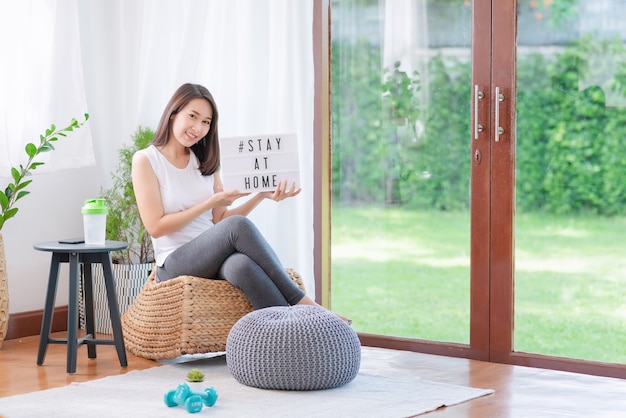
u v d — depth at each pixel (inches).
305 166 168.4
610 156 147.4
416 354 161.3
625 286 147.4
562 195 151.1
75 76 178.5
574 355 151.1
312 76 168.9
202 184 157.5
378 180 167.2
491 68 153.9
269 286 141.3
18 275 179.0
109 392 129.5
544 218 152.6
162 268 154.8
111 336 176.2
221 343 145.3
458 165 159.6
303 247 169.3
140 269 175.2
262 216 173.9
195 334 144.0
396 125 165.0
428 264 163.0
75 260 143.5
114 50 193.9
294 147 150.8
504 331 154.4
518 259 154.5
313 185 170.7
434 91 161.0
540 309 153.3
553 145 151.3
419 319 164.6
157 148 156.3
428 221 162.9
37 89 172.2
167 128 155.6
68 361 143.9
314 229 171.5
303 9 168.2
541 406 123.6
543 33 150.8
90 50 190.7
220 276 148.3
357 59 167.8
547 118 151.3
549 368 150.0
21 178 165.6
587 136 148.9
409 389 131.3
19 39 169.0
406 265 165.3
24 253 179.9
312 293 169.2
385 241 167.2
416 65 162.4
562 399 127.9
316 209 171.2
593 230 149.3
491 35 153.8
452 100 159.6
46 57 173.6
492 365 152.6
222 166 150.3
